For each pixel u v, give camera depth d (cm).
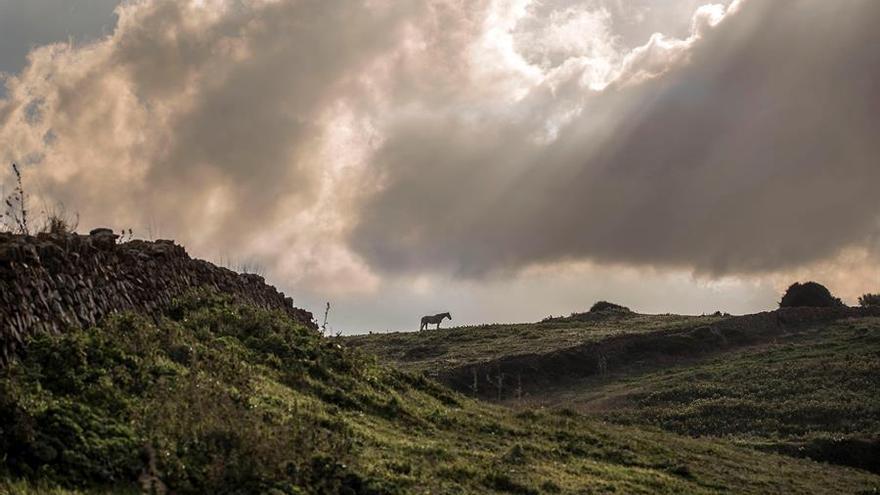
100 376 1762
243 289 3100
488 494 2003
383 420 2470
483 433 2711
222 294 2845
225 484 1595
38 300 1825
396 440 2244
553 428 3080
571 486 2239
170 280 2598
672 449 3206
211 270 2922
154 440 1627
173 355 2100
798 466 3444
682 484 2602
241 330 2642
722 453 3378
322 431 1972
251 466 1656
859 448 3900
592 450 2834
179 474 1570
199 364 2088
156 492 1503
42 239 2012
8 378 1592
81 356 1775
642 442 3172
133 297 2300
